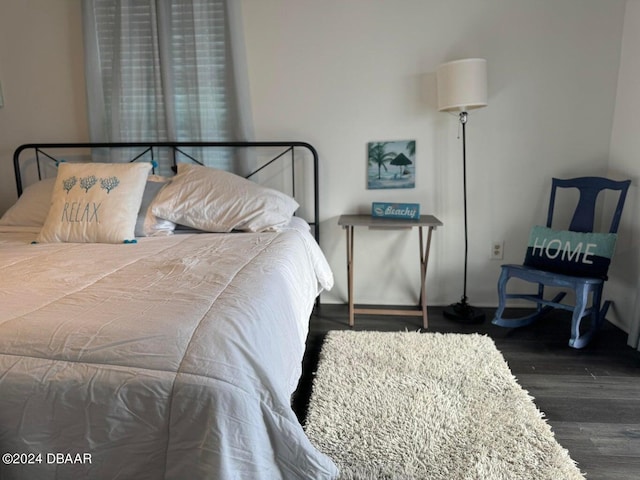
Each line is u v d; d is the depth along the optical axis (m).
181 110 2.60
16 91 2.78
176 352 0.89
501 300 2.37
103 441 0.87
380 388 1.75
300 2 2.50
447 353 2.05
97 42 2.58
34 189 2.46
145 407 0.85
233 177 2.28
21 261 1.57
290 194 2.71
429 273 2.75
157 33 2.49
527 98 2.49
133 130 2.64
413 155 2.60
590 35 2.39
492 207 2.62
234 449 0.85
